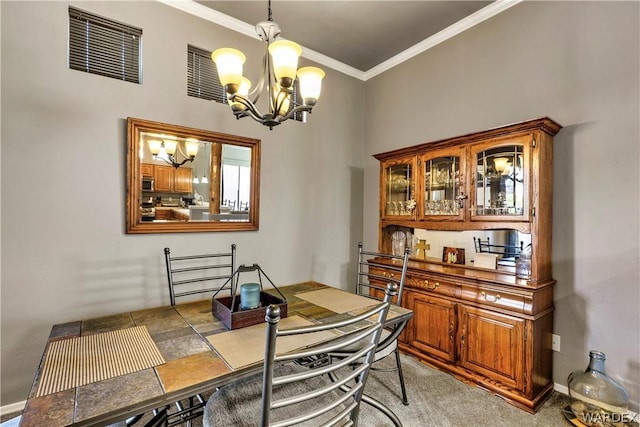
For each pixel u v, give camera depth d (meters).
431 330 2.39
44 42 1.89
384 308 1.03
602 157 1.93
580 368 1.98
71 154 1.96
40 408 0.84
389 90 3.36
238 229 2.65
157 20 2.28
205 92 2.51
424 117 3.01
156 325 1.48
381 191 3.01
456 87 2.75
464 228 2.32
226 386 1.27
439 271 2.37
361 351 1.02
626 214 1.84
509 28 2.39
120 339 1.31
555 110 2.13
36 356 1.87
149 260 2.24
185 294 2.11
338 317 1.62
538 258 1.94
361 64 3.40
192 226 2.41
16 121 1.81
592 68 1.97
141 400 0.89
